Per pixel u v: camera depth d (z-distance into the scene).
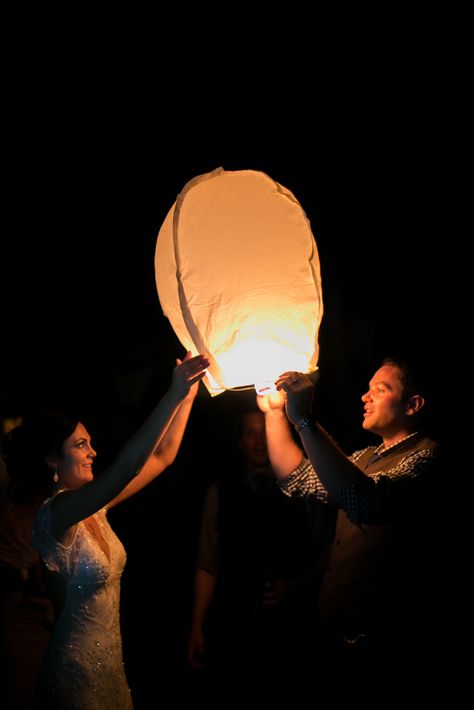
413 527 2.46
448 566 2.53
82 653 2.19
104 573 2.26
